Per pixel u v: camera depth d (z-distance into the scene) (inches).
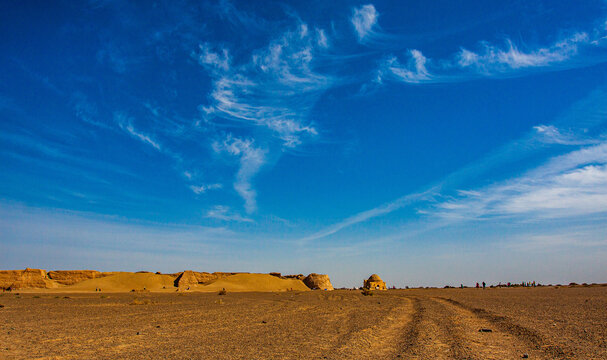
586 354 550.3
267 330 892.0
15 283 5753.0
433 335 756.0
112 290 5600.4
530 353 568.7
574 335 716.0
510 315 1094.4
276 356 579.2
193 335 815.7
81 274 6727.4
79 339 763.4
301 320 1122.0
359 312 1389.0
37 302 2276.1
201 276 7539.4
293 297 2992.1
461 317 1104.8
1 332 869.2
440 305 1635.1
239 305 1902.1
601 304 1480.1
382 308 1581.0
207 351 624.7
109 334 836.6
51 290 5482.3
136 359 563.2
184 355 592.4
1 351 633.0
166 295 3703.3
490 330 802.2
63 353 614.5
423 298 2390.5
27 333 852.6
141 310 1568.7
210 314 1355.8
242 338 765.3
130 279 6250.0
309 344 683.4
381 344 679.1
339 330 875.4
